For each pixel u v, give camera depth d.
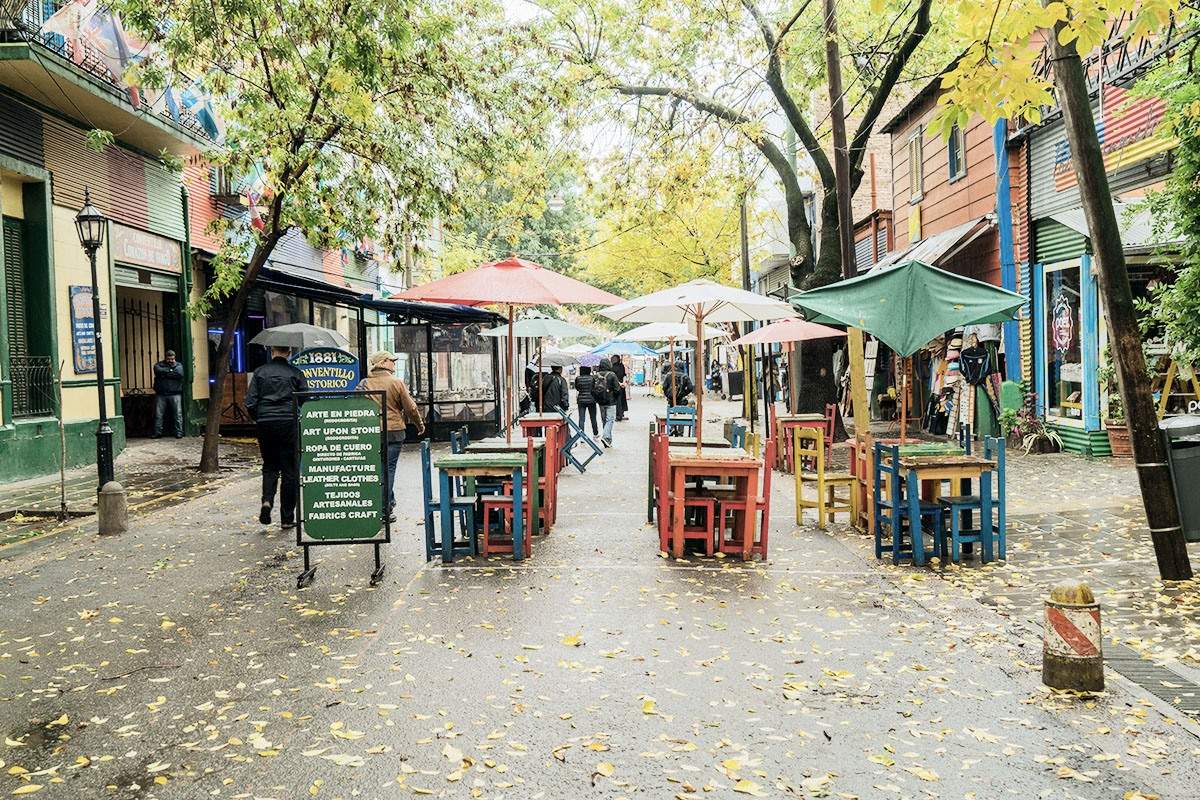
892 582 7.72
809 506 10.24
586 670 5.62
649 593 7.41
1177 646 5.84
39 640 6.35
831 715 4.92
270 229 14.69
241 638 6.32
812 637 6.25
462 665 5.72
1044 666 5.29
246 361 24.33
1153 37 12.14
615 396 20.25
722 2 16.56
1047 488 12.26
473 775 4.25
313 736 4.69
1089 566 7.98
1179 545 7.32
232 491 13.22
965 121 6.75
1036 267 17.28
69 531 10.16
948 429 20.17
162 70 13.28
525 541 8.91
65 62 13.91
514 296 9.91
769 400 20.06
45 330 15.18
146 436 21.02
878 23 18.23
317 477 7.76
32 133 15.02
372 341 36.69
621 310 9.90
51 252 15.34
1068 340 16.47
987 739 4.58
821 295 9.30
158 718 4.96
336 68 10.43
